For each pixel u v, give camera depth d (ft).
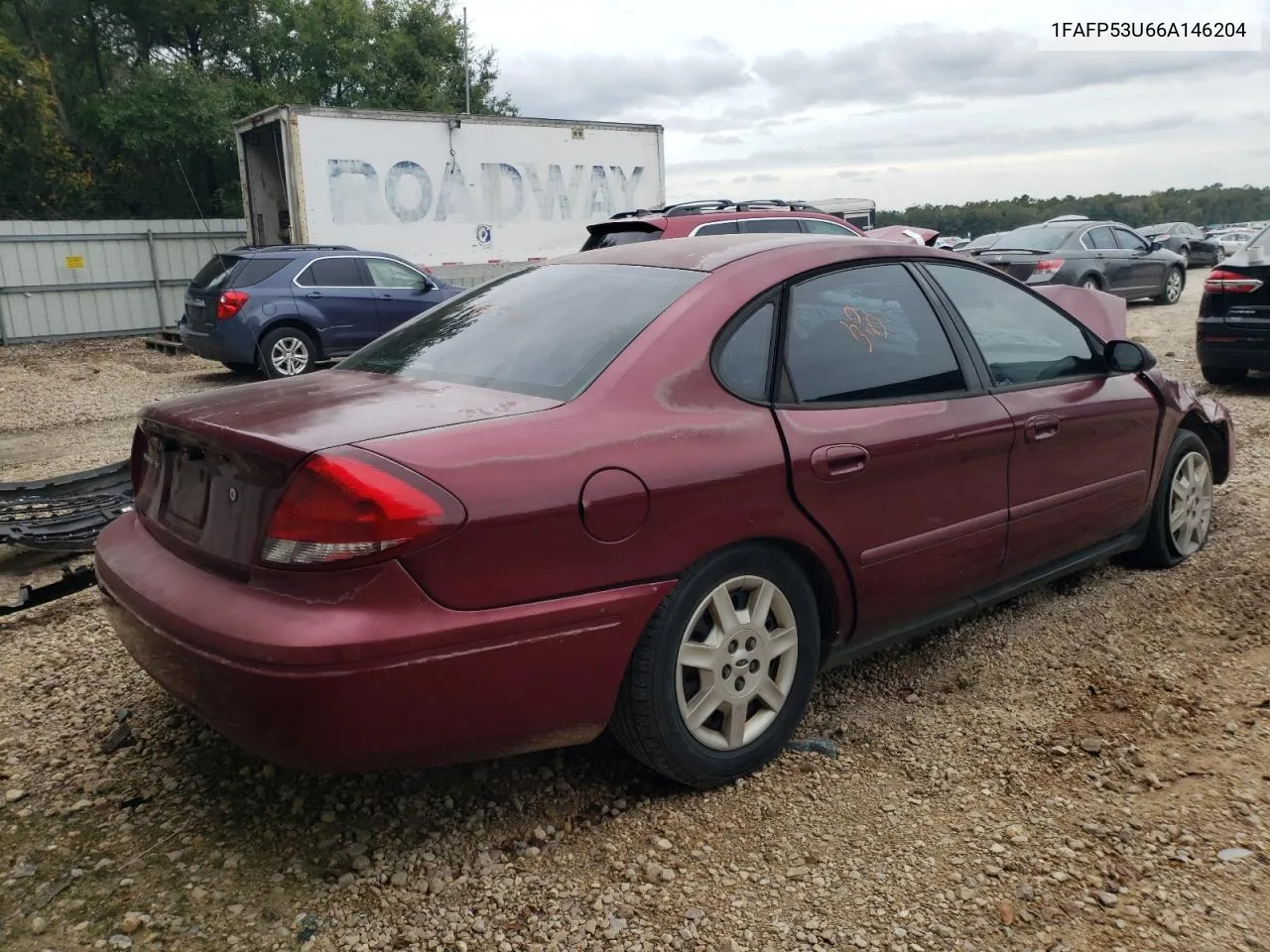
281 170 54.13
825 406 9.93
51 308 58.13
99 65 102.53
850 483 9.79
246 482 8.02
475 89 118.93
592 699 8.35
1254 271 27.68
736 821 8.98
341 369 10.96
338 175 48.91
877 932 7.54
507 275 12.44
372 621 7.26
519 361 9.59
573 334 9.71
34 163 92.53
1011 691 11.40
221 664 7.44
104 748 10.28
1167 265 56.75
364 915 7.79
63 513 17.92
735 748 9.38
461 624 7.55
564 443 8.15
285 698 7.22
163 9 99.86
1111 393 13.24
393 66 107.45
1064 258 50.24
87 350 54.80
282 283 41.29
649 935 7.54
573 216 57.41
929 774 9.71
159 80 91.40
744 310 9.75
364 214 49.90
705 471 8.72
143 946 7.46
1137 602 13.78
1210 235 135.54
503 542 7.68
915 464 10.40
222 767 9.93
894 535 10.32
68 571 13.29
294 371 41.78
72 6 99.14
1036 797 9.25
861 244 11.22
